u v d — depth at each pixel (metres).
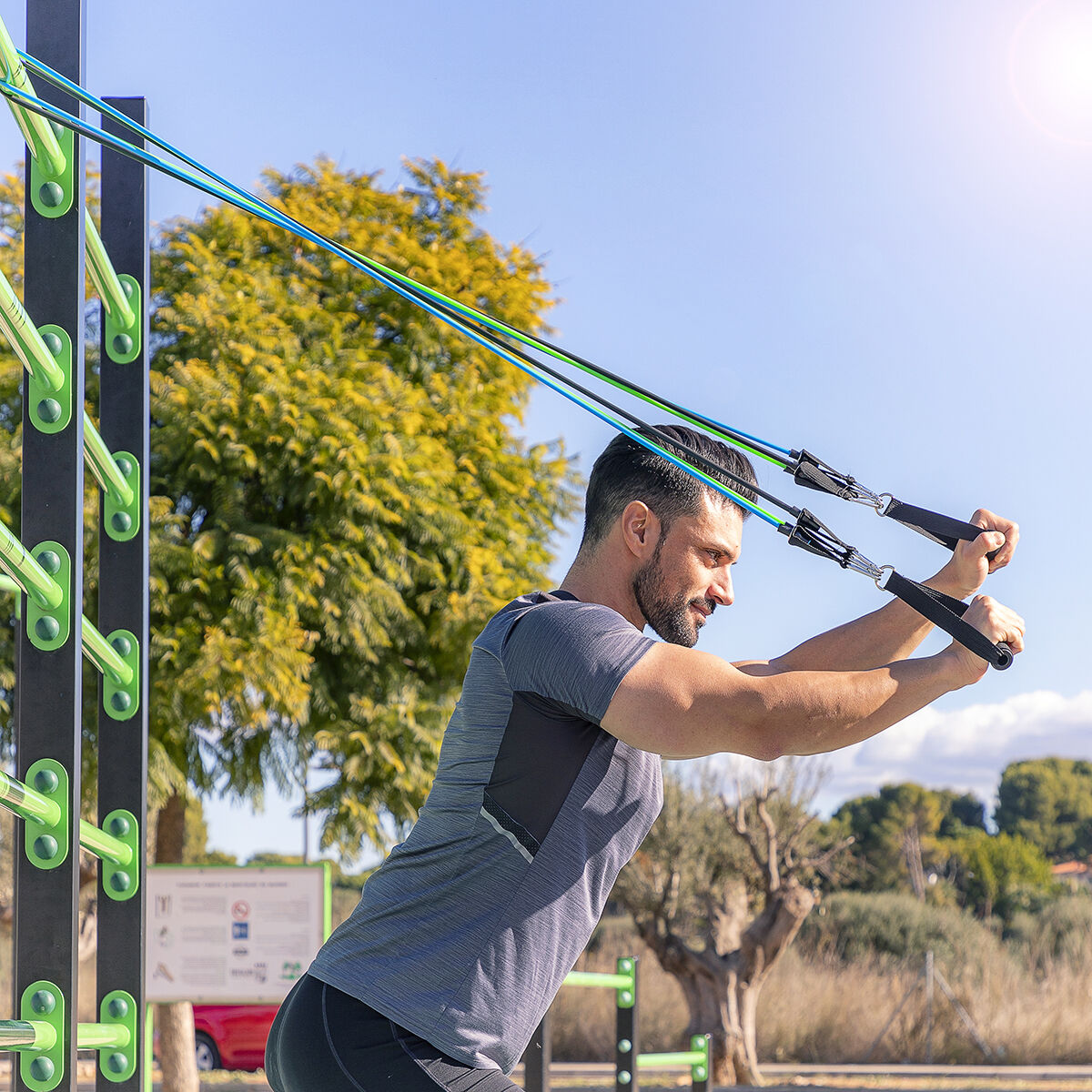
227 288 8.91
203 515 8.96
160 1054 9.02
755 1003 15.49
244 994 7.73
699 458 1.76
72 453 1.90
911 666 1.67
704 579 1.87
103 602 2.31
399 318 9.51
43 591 1.83
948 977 17.77
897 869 30.12
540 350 1.76
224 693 8.28
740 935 15.66
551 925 1.71
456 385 9.63
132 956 2.23
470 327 1.73
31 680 1.88
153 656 8.39
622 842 1.78
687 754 1.66
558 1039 17.17
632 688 1.64
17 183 8.39
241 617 8.42
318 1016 1.70
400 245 9.46
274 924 7.79
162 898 7.83
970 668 1.66
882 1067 16.19
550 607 1.75
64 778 1.86
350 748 8.68
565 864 1.71
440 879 1.72
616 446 1.93
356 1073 1.66
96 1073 2.20
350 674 8.95
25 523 1.89
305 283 9.42
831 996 17.34
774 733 1.62
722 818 16.33
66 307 1.91
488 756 1.72
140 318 2.36
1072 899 21.03
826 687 1.62
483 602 8.82
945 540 1.91
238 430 8.66
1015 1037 16.77
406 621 8.97
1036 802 45.97
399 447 8.77
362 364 9.02
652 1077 15.08
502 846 1.71
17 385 8.63
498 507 9.59
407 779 8.73
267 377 8.60
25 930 1.84
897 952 19.20
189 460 8.70
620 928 18.64
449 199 10.00
